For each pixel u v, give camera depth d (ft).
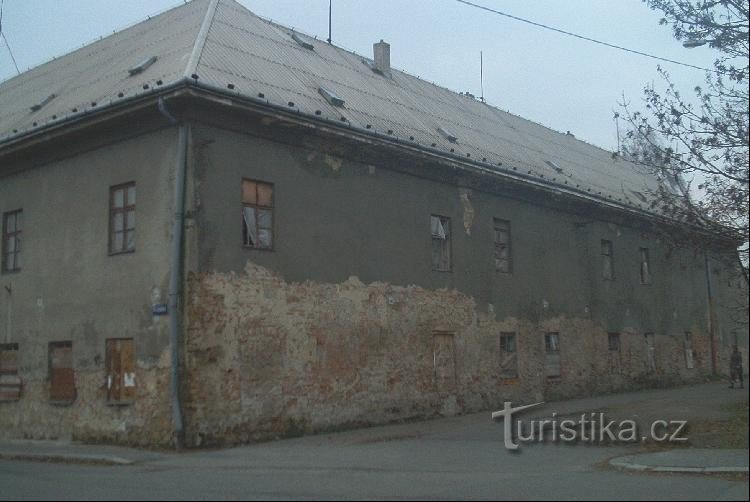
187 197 51.16
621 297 97.81
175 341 49.65
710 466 36.17
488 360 74.23
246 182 54.85
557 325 84.89
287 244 56.65
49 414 58.08
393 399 63.26
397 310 65.00
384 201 65.46
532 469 38.14
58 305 58.70
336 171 61.62
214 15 67.36
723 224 54.24
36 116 64.80
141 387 51.55
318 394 57.16
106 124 55.31
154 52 63.26
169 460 44.96
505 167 76.89
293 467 40.55
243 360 52.44
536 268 83.05
